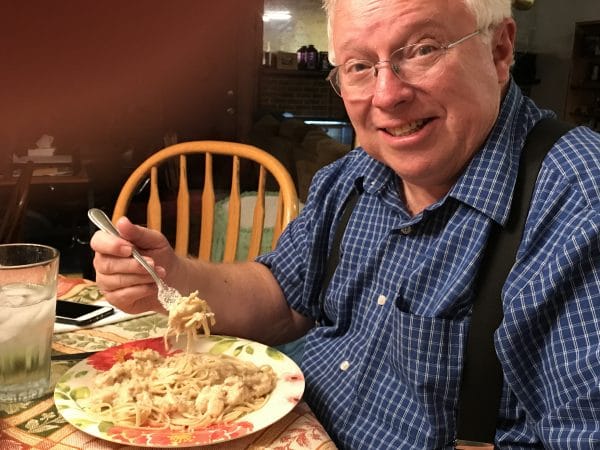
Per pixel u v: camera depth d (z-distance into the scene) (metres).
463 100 0.92
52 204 4.12
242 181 4.62
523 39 6.27
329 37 1.07
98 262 1.02
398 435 0.95
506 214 0.89
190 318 0.95
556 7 5.95
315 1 6.08
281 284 1.27
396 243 1.05
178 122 5.10
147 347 1.01
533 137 0.96
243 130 5.56
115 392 0.86
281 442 0.78
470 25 0.91
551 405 0.81
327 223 1.22
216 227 2.78
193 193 4.06
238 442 0.78
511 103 0.99
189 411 0.83
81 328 1.10
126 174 4.21
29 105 3.56
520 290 0.84
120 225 1.00
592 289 0.79
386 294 1.05
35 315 0.85
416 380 0.91
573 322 0.80
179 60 4.66
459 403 0.90
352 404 1.00
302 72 6.14
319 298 1.25
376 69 0.95
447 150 0.95
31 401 0.87
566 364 0.79
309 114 6.29
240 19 5.30
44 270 0.88
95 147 4.14
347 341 1.10
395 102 0.93
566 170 0.88
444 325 0.90
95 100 4.02
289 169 4.77
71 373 0.91
